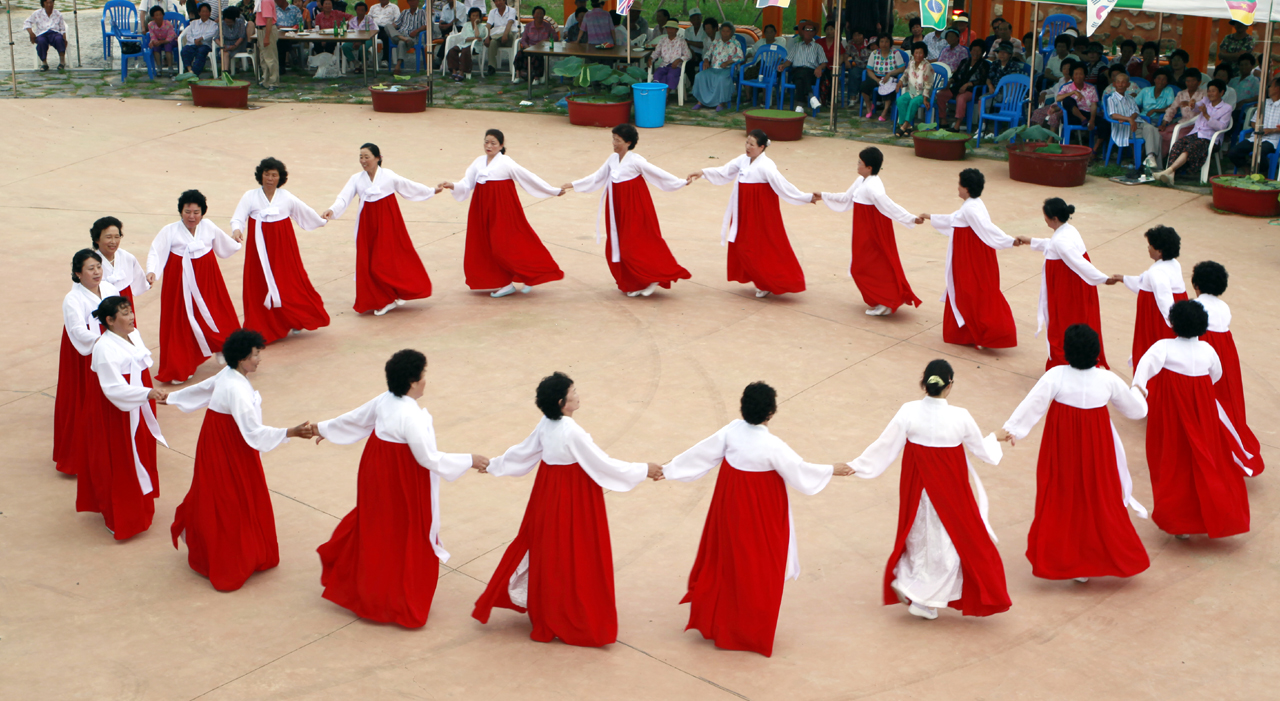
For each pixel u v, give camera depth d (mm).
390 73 21391
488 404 8172
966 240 8992
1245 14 12266
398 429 5445
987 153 15922
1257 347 9203
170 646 5406
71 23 26172
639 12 20500
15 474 7191
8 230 12148
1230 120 14023
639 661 5348
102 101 18531
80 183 14008
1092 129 15211
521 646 5473
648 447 7500
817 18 21906
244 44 20375
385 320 9906
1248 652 5410
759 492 5312
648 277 10234
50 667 5215
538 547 5379
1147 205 13320
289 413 8023
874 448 5520
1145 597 5906
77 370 6836
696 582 5508
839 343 9375
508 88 20156
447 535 6496
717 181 10273
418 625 5594
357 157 15320
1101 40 20078
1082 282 8336
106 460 6312
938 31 18297
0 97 18562
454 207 13398
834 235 12438
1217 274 6965
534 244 10344
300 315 9297
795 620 5730
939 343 9414
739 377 8664
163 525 6617
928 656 5391
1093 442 5789
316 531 6516
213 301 8570
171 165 14875
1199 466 6238
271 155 15398
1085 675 5230
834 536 6535
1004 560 6289
